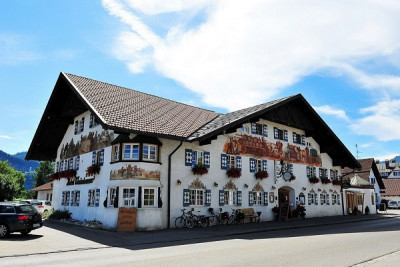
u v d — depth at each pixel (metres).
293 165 28.58
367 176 47.47
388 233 16.81
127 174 18.31
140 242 14.06
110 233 16.75
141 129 18.00
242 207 23.69
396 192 58.06
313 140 31.70
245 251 11.23
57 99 25.55
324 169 32.38
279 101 25.28
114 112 19.08
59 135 28.91
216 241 14.29
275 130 27.52
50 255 11.11
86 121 24.52
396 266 8.45
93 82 23.73
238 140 24.39
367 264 8.77
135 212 17.80
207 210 21.50
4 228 14.84
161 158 19.58
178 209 19.95
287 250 11.28
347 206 35.38
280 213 25.97
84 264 9.37
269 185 26.02
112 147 19.83
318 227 21.17
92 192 22.16
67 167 26.58
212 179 22.16
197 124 22.84
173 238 15.19
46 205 33.97
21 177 66.50
